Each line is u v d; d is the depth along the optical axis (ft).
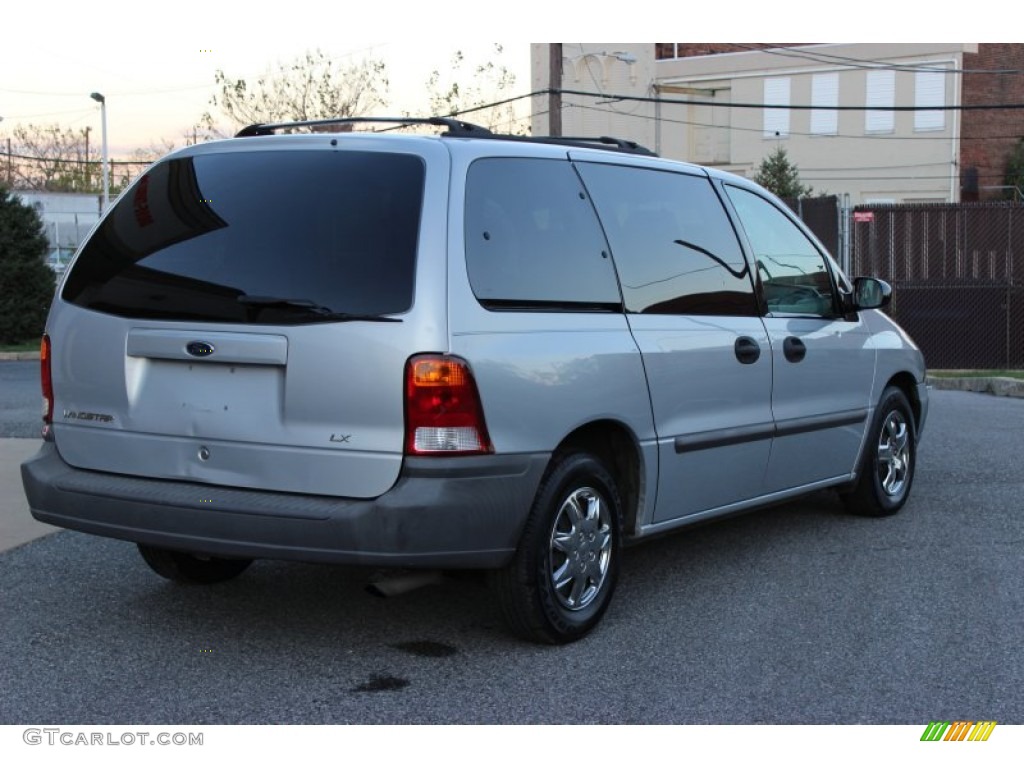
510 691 13.69
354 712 13.05
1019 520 22.65
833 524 22.36
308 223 14.07
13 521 21.76
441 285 13.41
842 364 20.74
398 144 14.25
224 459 13.91
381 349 13.19
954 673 14.34
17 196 77.56
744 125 148.56
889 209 59.72
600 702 13.38
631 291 16.20
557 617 14.93
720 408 17.54
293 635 15.65
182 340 14.07
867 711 13.19
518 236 14.69
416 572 14.56
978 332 59.57
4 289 76.02
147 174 15.67
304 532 13.20
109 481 14.60
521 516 14.06
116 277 15.02
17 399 42.98
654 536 16.83
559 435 14.43
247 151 14.97
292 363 13.48
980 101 144.97
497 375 13.66
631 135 150.10
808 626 16.14
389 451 13.16
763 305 19.02
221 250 14.35
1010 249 59.06
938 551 20.26
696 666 14.53
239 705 13.23
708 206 18.44
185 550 14.05
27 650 14.96
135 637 15.51
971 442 32.27
